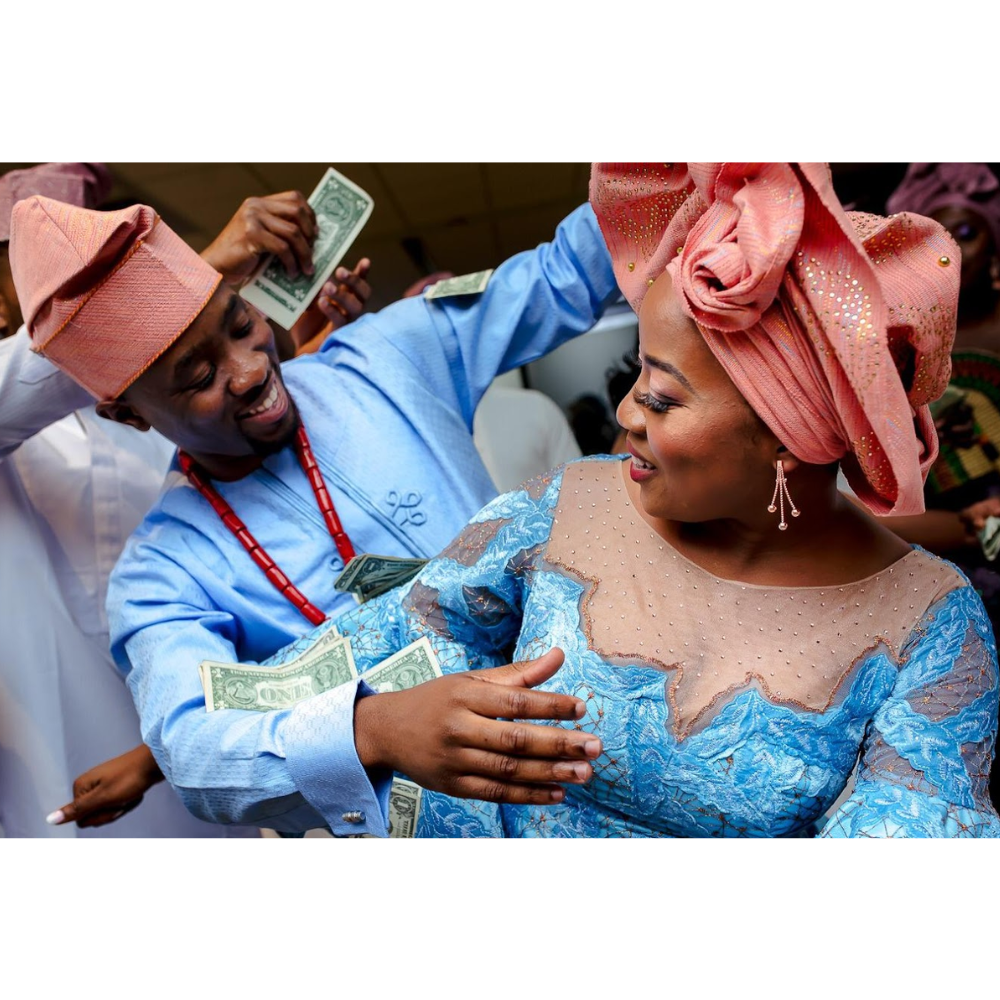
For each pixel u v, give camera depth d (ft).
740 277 2.39
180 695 3.94
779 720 2.93
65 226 3.81
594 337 7.95
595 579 3.24
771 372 2.50
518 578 3.43
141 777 5.23
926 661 2.88
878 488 2.65
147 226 3.92
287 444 4.77
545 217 11.05
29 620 5.83
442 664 3.49
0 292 5.60
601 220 3.34
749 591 3.07
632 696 3.06
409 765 2.96
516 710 2.64
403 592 3.79
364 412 4.88
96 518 6.20
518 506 3.50
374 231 11.00
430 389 5.12
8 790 5.90
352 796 3.27
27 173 5.55
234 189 10.06
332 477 4.73
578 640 3.16
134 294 3.88
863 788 2.77
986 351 6.76
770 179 2.39
